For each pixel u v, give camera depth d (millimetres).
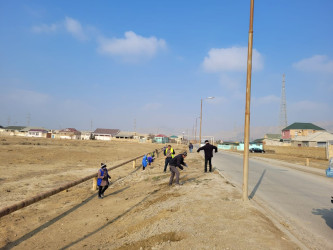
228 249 4637
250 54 8406
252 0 8461
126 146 65375
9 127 134000
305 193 10836
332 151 34375
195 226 5852
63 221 8688
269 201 8984
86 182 16500
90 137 110125
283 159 34438
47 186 14719
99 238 6949
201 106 50406
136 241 5648
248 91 8375
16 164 23453
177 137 132375
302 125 70500
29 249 6504
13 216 9242
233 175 15516
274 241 5008
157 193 10867
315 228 6402
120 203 10703
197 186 10883
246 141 8312
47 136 111625
